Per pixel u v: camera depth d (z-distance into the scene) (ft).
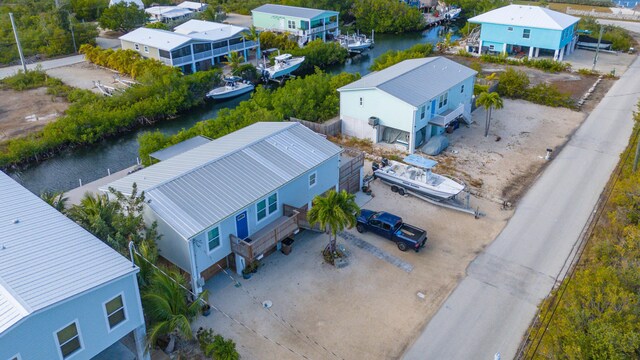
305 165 94.53
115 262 61.26
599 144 135.23
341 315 76.28
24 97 183.83
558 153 130.31
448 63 152.97
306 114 149.48
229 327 73.87
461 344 70.85
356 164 108.68
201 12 311.47
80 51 229.25
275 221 90.53
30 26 260.42
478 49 232.94
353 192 111.24
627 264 69.72
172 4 367.86
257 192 84.94
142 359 65.00
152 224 76.07
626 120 150.92
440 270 86.28
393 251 91.25
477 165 124.06
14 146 136.77
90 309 56.49
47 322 52.65
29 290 53.93
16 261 59.11
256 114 134.72
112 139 157.69
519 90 170.19
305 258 89.35
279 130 103.30
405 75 138.10
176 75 181.98
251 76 202.90
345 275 85.05
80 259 61.26
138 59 204.33
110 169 135.95
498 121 151.94
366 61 242.17
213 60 219.61
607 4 345.51
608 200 106.63
